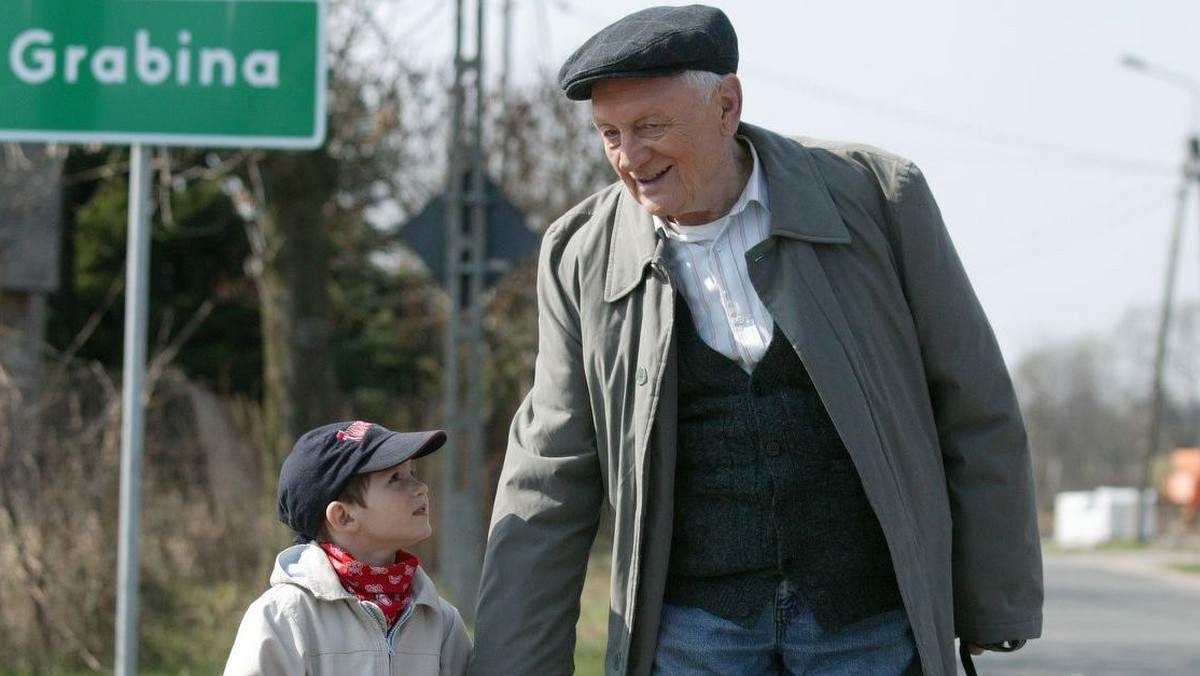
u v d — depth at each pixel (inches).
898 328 201.6
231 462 792.3
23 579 539.2
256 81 318.3
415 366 1406.3
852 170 205.9
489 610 211.2
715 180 198.8
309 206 751.7
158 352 756.0
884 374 200.2
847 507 200.7
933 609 199.5
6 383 560.4
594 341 207.8
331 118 832.3
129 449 314.7
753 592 201.8
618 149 196.7
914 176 204.1
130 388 315.9
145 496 644.7
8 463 551.5
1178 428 4685.0
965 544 207.3
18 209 676.1
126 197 1242.0
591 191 1333.7
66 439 571.2
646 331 203.0
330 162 755.4
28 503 547.2
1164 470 4229.8
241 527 690.2
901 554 195.5
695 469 204.1
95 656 541.0
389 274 1403.8
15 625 537.6
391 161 1149.1
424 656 210.7
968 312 204.1
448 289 721.0
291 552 210.8
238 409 816.3
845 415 195.3
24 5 315.9
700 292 202.7
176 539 655.1
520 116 1327.5
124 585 312.7
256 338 1293.1
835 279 200.2
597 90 194.7
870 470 195.3
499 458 1102.4
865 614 201.9
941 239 204.1
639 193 198.8
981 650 216.5
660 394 201.0
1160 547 2358.5
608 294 206.8
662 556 203.5
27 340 653.3
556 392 212.8
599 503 215.5
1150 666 721.0
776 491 198.8
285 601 203.2
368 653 204.8
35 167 679.7
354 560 207.6
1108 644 820.0
